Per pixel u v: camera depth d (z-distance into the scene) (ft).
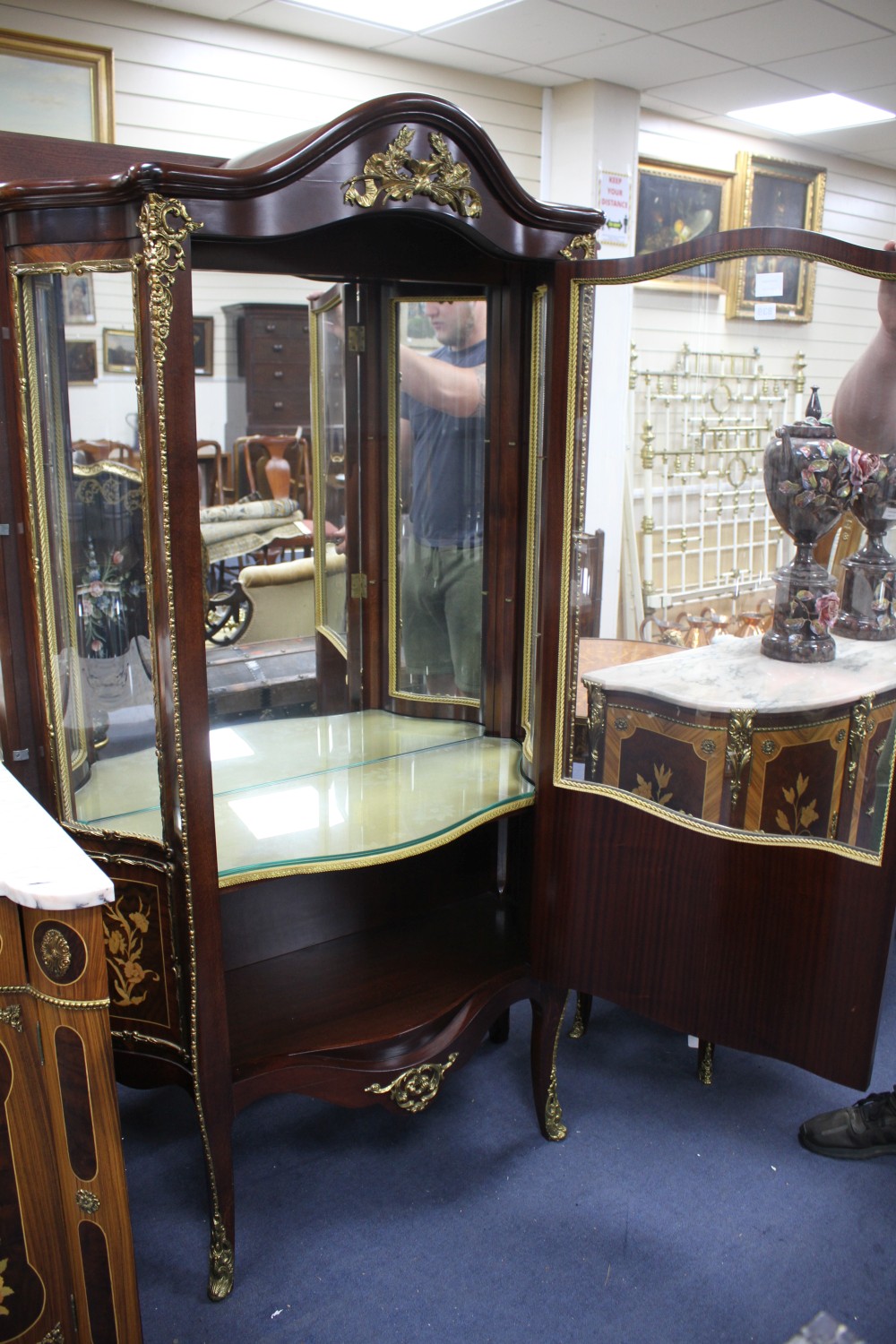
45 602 5.62
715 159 16.71
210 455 6.56
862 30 11.48
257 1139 6.84
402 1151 6.70
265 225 4.62
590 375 5.80
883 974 5.47
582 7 10.58
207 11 10.39
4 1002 4.28
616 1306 5.49
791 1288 5.62
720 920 5.90
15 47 9.29
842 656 5.40
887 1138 6.62
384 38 11.54
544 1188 6.36
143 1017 5.82
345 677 7.26
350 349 6.59
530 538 6.81
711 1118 7.06
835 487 5.45
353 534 7.03
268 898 6.67
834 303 5.56
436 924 7.20
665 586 12.50
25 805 4.95
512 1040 7.99
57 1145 4.47
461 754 7.10
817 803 5.49
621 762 6.10
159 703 5.10
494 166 5.19
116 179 4.45
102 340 5.09
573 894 6.33
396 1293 5.57
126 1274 4.60
